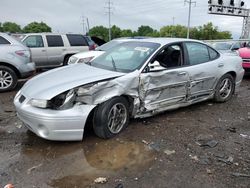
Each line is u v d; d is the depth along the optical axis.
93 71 4.23
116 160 3.43
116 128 4.10
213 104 5.98
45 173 3.12
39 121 3.48
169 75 4.57
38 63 10.65
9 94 6.74
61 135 3.56
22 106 3.66
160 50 4.60
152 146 3.82
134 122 4.66
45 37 10.77
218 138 4.18
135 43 5.02
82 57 8.15
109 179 3.03
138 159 3.47
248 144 4.01
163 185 2.94
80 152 3.61
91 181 2.99
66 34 11.38
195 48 5.27
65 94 3.55
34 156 3.49
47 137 3.55
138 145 3.84
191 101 5.21
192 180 3.05
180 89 4.85
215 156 3.60
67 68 4.59
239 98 6.62
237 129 4.58
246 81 9.18
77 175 3.10
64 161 3.38
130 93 4.12
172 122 4.76
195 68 5.04
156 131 4.34
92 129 4.27
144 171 3.20
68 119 3.51
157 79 4.41
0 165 3.27
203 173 3.19
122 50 4.93
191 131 4.40
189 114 5.23
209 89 5.55
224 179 3.09
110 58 4.81
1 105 5.71
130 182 2.98
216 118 5.07
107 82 3.83
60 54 11.04
